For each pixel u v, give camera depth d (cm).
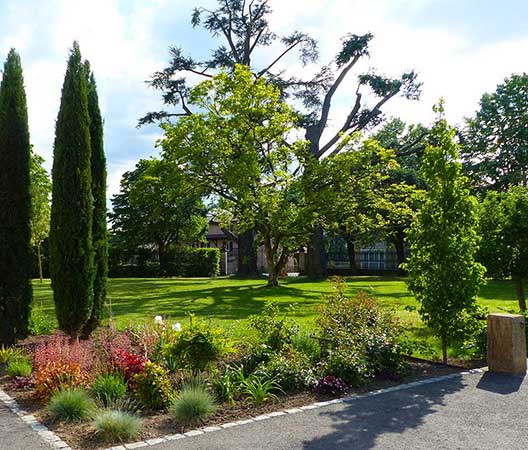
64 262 862
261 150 2106
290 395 592
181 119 2066
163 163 2019
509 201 987
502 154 2945
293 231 2081
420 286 781
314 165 2005
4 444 444
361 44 2520
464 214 754
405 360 763
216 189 2125
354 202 2062
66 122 881
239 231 2375
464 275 750
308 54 2922
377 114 2672
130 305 1541
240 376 599
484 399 575
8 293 894
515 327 696
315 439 452
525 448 430
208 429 479
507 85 2992
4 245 891
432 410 535
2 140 904
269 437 457
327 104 2830
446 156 777
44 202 2439
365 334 707
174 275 4009
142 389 546
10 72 921
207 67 2794
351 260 3741
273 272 2211
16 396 594
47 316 1104
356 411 532
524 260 955
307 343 743
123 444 443
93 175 989
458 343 827
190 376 626
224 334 700
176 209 2530
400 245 3553
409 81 2605
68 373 587
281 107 2148
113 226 4122
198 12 2775
